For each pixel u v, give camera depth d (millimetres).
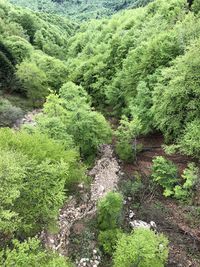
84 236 28562
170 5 67938
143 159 39062
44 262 20203
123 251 23938
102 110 56781
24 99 61906
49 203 23312
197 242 28125
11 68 64438
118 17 102250
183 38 43188
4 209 20594
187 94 34219
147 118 41219
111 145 44500
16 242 19078
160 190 33906
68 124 38906
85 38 98062
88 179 36438
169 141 39062
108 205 29047
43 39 105062
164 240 25750
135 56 50875
